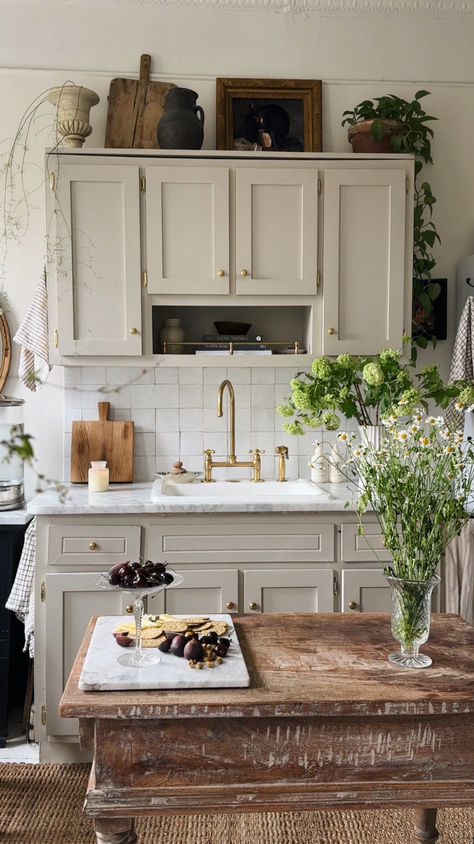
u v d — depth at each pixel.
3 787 2.82
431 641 1.98
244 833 2.57
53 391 3.69
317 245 3.38
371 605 3.11
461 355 3.50
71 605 3.00
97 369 3.68
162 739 1.58
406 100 3.79
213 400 3.75
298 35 3.73
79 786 2.84
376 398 2.74
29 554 3.12
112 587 1.73
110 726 1.57
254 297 3.38
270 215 3.35
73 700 1.57
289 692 1.62
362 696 1.60
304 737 1.60
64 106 3.35
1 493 3.27
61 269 3.28
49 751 3.02
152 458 3.74
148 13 3.65
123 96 3.58
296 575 3.07
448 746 1.63
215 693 1.61
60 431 3.70
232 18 3.69
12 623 3.26
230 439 3.65
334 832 2.58
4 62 3.61
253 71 3.71
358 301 3.41
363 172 3.37
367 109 3.61
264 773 1.60
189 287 3.32
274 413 3.78
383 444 1.93
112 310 3.32
